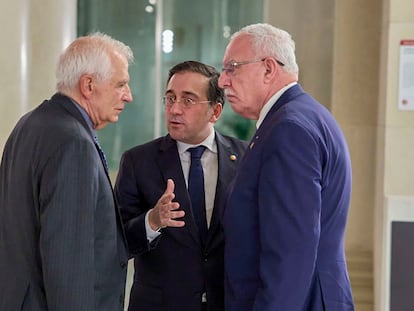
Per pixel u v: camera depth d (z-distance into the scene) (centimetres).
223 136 325
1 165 266
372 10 583
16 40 538
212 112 308
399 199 444
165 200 281
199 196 305
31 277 245
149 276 306
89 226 236
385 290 442
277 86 262
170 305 298
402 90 482
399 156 488
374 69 585
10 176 252
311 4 635
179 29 705
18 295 244
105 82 258
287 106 251
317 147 240
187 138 304
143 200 311
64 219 231
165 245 300
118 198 313
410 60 478
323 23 631
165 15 704
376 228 541
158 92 711
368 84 587
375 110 586
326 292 250
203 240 301
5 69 530
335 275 254
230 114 704
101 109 261
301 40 641
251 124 702
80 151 237
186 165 311
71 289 232
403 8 477
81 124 249
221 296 300
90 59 255
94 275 241
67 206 232
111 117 265
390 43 481
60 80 258
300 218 232
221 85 271
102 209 251
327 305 249
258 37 262
